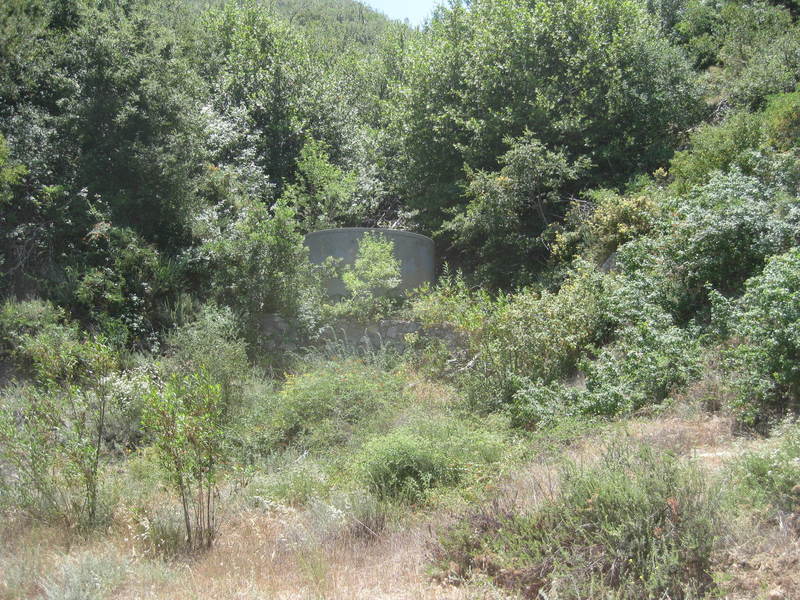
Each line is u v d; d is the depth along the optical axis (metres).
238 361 10.13
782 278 6.74
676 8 23.78
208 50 21.75
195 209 14.67
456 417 8.75
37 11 15.48
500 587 4.42
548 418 7.83
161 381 8.73
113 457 8.09
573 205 14.12
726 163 10.97
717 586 3.85
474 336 10.20
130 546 5.80
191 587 4.88
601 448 6.27
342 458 7.79
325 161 17.30
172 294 13.25
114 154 13.80
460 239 15.28
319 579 4.90
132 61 14.19
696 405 7.15
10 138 13.50
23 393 7.94
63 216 13.01
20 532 6.07
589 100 15.23
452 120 16.56
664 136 16.25
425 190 17.81
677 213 9.57
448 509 5.69
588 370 8.57
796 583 3.76
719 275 8.99
